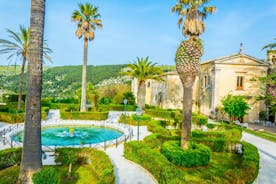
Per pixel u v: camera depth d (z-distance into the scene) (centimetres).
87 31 2755
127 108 3844
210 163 1108
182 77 1094
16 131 1731
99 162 889
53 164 1018
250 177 838
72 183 806
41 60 700
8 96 3662
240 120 2878
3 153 938
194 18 1121
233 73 2895
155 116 3058
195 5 1138
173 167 801
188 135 1093
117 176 894
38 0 686
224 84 2884
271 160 1203
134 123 2278
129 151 1145
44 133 2022
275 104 2533
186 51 1073
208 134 1605
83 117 2623
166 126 2073
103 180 705
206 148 1097
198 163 1036
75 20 2739
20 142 1401
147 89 4709
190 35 1153
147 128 2020
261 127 2545
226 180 718
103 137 1919
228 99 2480
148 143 1284
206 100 3130
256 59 2911
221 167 1052
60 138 1861
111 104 3988
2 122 2184
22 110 2420
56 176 653
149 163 930
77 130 2177
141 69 2920
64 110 2831
